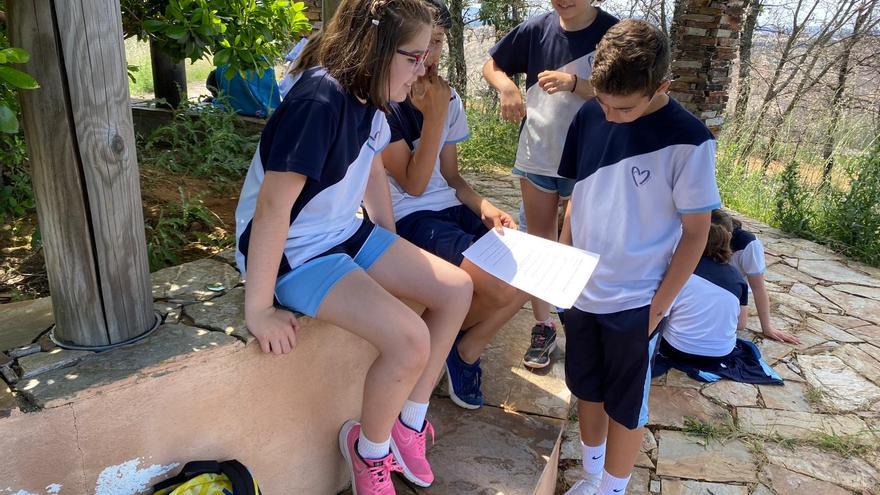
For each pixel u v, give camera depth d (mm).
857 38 12133
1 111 1311
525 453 2189
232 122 4141
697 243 1808
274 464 1792
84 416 1339
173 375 1463
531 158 2557
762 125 7613
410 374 1632
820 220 5617
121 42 1395
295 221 1651
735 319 3332
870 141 5934
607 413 2031
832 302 4332
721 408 3102
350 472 2094
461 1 8211
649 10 11477
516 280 1890
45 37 1284
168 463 1521
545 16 2516
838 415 3096
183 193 3113
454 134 2434
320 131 1507
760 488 2613
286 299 1686
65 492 1357
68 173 1369
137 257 1529
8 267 2404
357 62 1539
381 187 2061
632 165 1848
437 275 1833
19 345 1503
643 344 1905
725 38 6340
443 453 2162
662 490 2582
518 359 2764
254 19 2723
